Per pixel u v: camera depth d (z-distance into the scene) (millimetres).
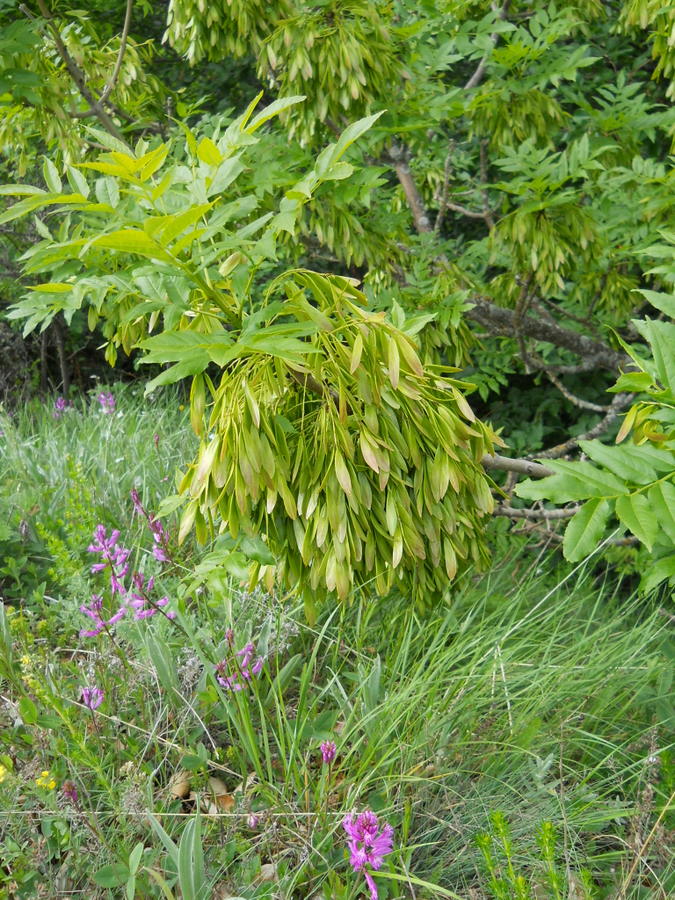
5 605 3738
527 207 3424
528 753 2693
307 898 2316
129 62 4383
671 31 3318
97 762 2350
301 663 3277
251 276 1935
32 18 3676
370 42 3264
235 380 1884
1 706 2896
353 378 1970
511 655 3221
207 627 3158
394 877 2156
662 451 1798
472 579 4027
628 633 3566
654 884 2422
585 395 6668
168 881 2264
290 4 3498
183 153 3656
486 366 5379
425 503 2117
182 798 2682
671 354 1974
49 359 9359
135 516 4219
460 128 5273
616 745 2986
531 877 2383
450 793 2627
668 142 5613
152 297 1935
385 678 3127
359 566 2033
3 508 4262
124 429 5941
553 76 3879
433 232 4301
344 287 2006
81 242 1797
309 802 2564
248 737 2588
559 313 5441
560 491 1707
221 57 3967
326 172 1825
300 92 3338
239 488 1851
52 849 2336
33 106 3799
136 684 3006
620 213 4133
